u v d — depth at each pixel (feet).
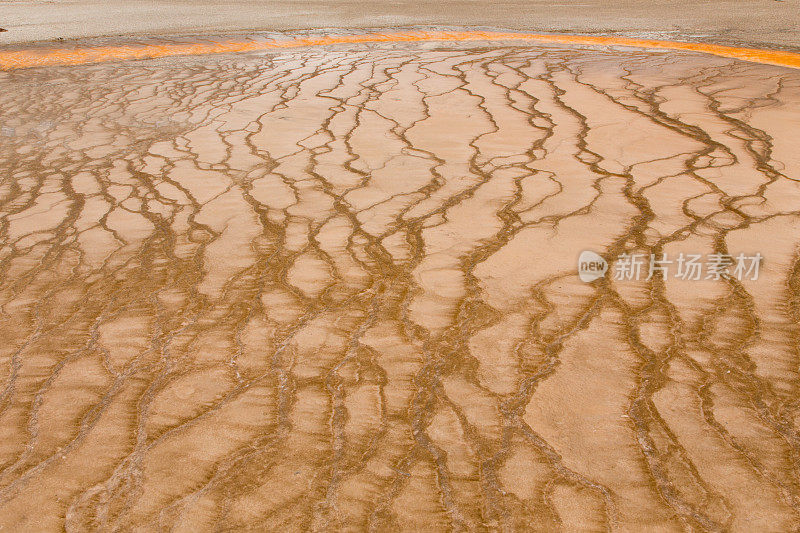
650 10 30.58
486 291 7.79
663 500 4.95
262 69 20.48
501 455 5.42
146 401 6.23
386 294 7.84
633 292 7.64
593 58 20.34
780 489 5.02
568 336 6.91
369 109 15.67
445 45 23.35
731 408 5.84
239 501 5.09
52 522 4.98
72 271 8.73
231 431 5.81
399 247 8.95
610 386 6.17
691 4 32.65
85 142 14.19
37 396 6.37
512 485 5.13
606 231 9.11
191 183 11.59
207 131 14.57
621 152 12.07
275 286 8.13
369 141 13.34
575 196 10.27
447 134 13.53
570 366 6.46
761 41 22.08
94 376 6.62
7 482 5.37
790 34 23.21
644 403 5.94
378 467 5.35
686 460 5.31
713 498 4.96
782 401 5.90
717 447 5.42
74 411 6.15
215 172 12.07
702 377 6.24
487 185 10.85
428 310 7.48
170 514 5.00
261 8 34.32
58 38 26.63
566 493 5.04
